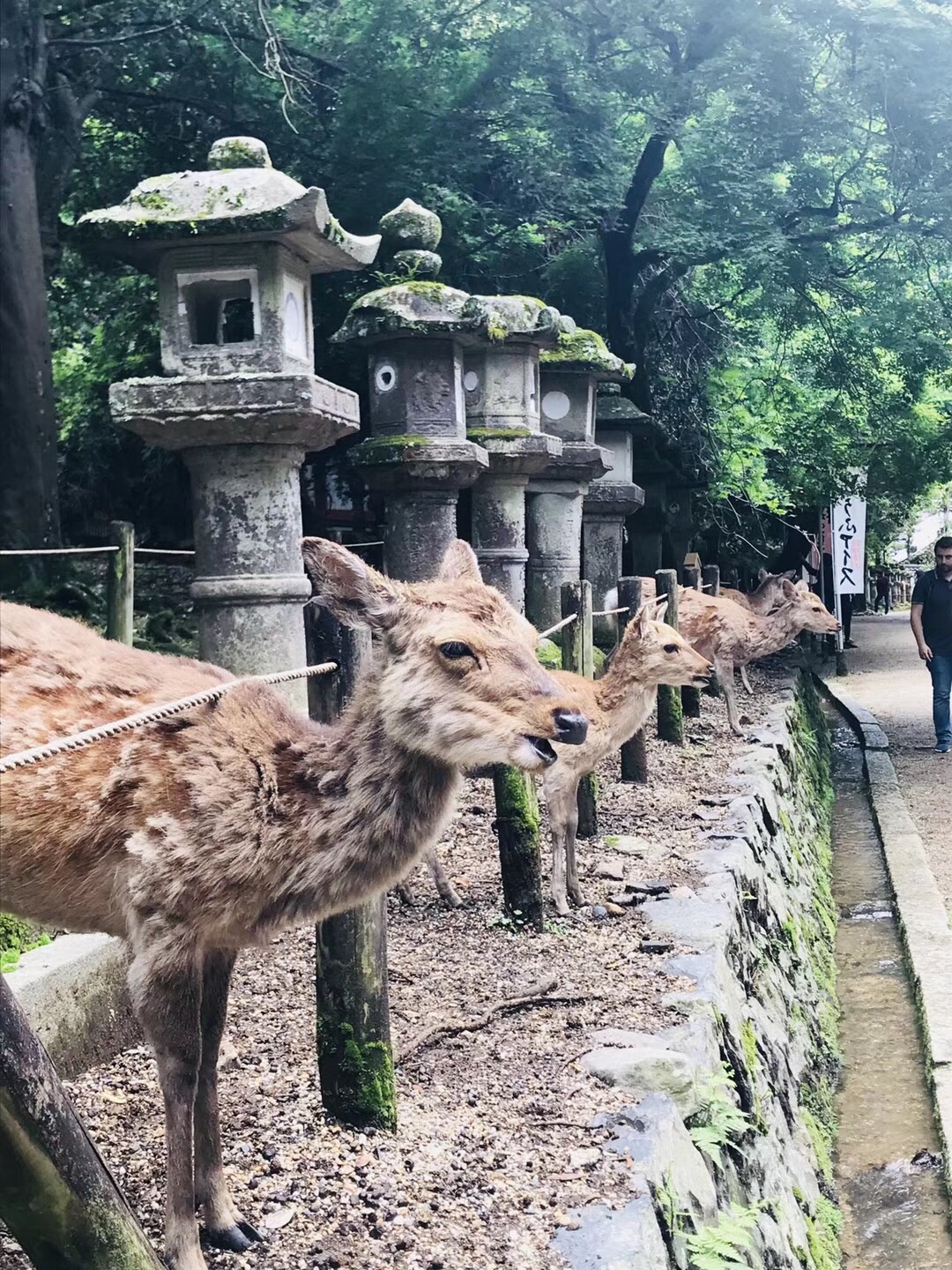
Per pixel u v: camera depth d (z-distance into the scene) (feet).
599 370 26.32
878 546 73.72
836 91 35.76
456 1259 7.16
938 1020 16.21
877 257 41.04
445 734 7.23
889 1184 13.61
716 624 27.43
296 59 32.73
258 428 14.79
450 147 32.30
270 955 12.10
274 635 15.48
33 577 24.85
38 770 6.59
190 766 6.83
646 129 36.63
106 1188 5.50
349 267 16.10
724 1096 10.17
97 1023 9.87
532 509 26.50
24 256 25.94
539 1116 9.12
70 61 31.14
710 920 13.74
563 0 33.58
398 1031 10.57
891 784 30.22
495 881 14.85
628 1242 7.36
